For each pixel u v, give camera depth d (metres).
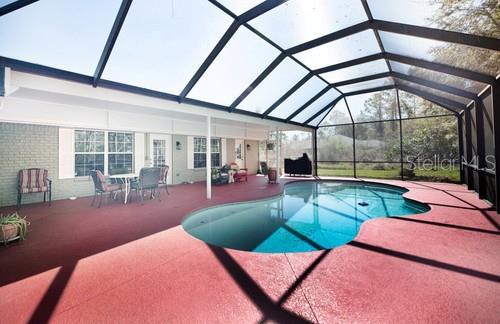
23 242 3.34
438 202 5.69
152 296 2.06
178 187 8.76
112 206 5.67
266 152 14.91
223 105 6.80
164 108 5.31
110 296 2.06
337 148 13.92
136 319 1.77
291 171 12.44
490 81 4.48
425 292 2.08
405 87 8.68
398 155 11.83
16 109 5.27
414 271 2.46
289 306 1.92
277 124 9.80
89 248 3.12
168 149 9.31
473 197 6.15
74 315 1.81
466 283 2.22
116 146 7.77
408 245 3.17
